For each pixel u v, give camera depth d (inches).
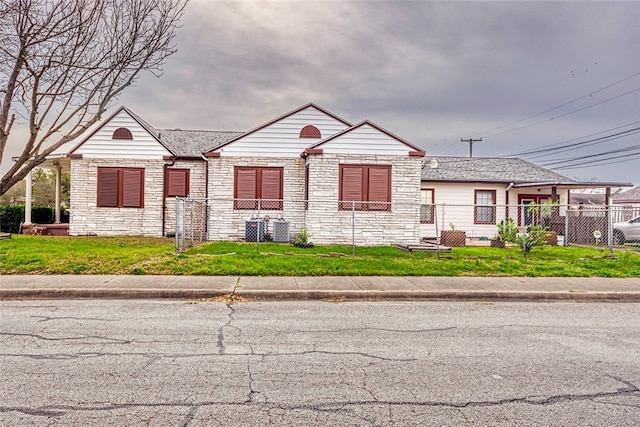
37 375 173.0
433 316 290.4
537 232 569.0
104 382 166.9
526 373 183.9
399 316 288.8
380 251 561.0
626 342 233.1
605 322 280.1
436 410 147.6
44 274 388.2
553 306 331.9
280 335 238.1
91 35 556.4
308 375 178.1
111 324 255.8
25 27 530.9
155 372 178.4
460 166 922.7
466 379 176.2
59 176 908.0
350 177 647.1
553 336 243.9
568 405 152.5
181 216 608.4
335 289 354.9
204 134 886.4
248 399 153.7
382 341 229.3
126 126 728.3
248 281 378.0
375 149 650.8
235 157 690.2
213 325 257.3
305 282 378.9
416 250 579.5
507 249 625.3
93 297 331.9
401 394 160.4
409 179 652.7
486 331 253.1
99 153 723.4
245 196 689.6
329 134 704.4
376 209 646.5
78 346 211.9
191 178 747.4
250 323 263.7
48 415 139.0
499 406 151.3
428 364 193.9
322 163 644.7
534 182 808.9
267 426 134.1
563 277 425.7
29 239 625.6
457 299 352.5
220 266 418.9
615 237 748.6
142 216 727.7
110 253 486.9
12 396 152.9
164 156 730.2
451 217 840.9
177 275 394.9
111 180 724.7
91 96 580.1
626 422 140.1
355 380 173.5
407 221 647.8
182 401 151.1
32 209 1023.0
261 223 661.3
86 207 719.7
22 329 241.6
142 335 233.5
